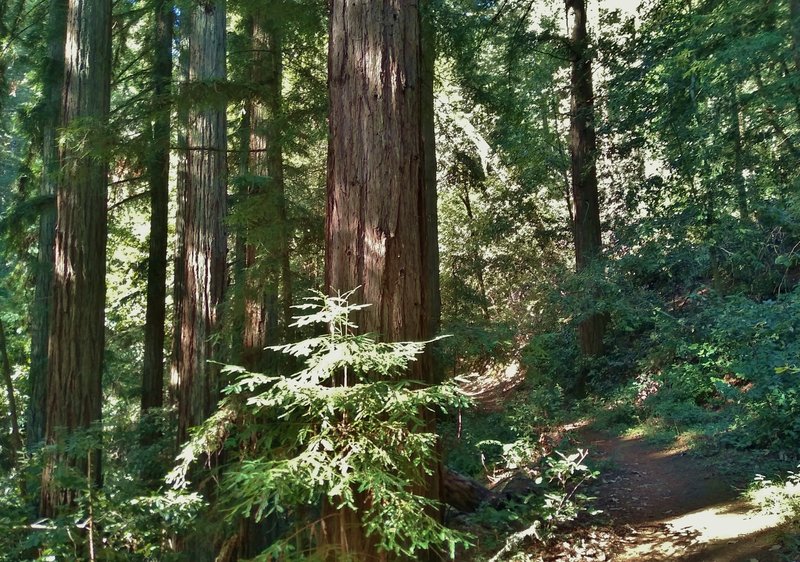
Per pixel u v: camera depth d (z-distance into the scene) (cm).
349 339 339
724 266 1261
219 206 796
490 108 1570
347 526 353
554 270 1552
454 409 637
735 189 1130
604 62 1429
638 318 1316
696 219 1190
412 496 308
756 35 873
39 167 1223
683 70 1050
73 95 732
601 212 1642
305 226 547
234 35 973
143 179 916
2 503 647
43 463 670
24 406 1559
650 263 1278
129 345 1473
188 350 760
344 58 405
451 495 637
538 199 2094
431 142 966
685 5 1278
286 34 602
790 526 541
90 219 726
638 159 1437
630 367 1393
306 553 364
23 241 1204
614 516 673
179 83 539
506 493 660
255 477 286
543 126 1958
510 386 1655
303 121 564
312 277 563
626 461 914
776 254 1111
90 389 717
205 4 731
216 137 810
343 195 397
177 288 1073
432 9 984
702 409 1048
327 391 321
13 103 1462
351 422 335
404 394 329
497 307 1998
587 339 1495
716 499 674
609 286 1355
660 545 571
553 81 1853
